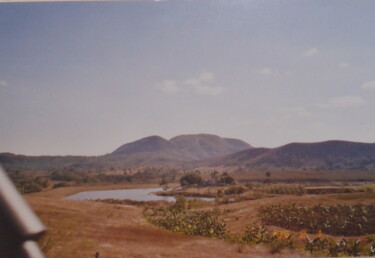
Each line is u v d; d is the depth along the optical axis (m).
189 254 18.59
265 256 19.20
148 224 34.91
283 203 40.47
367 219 30.34
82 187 90.88
